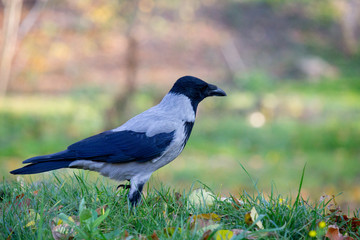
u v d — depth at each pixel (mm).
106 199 5039
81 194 5148
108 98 21609
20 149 15648
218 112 21203
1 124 17891
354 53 32469
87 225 3949
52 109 20266
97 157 5117
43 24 27172
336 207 5418
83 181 5422
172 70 27594
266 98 22266
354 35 33750
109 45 27750
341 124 19109
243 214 4613
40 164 5051
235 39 31844
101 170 5234
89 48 25891
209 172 13297
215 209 4840
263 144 17078
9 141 16469
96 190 5180
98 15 18641
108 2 18516
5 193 5180
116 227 4348
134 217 4586
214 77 27359
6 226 4281
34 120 18688
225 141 17359
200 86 5477
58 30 27078
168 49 29609
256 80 25547
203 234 3852
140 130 5242
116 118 19047
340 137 17672
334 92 25141
